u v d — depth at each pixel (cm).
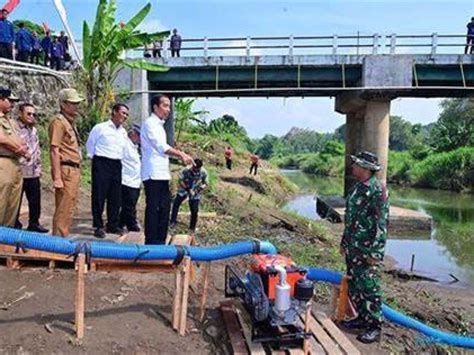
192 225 1060
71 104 561
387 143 2209
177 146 2833
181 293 453
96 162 649
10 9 1537
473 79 2142
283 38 2128
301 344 438
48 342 403
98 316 455
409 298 853
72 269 540
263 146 11244
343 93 2536
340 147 6712
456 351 587
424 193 3556
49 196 1041
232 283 511
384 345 524
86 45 1656
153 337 435
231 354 436
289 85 2405
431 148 4775
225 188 1933
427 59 2075
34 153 646
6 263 521
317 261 1002
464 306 908
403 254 1439
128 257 431
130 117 2144
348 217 498
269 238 1172
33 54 1634
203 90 2330
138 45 1636
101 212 654
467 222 2122
